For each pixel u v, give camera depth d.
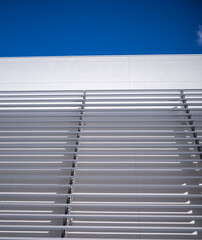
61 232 1.73
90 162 2.29
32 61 3.60
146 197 2.02
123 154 2.29
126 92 3.09
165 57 3.54
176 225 1.84
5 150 2.41
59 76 3.36
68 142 2.49
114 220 1.89
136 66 3.45
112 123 2.70
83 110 2.71
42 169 2.06
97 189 2.09
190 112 2.81
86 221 1.88
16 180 2.16
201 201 1.98
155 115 2.62
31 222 1.89
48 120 2.59
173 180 2.14
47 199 2.03
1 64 3.55
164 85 3.17
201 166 2.24
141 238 1.78
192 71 3.30
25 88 3.22
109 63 3.52
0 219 1.92
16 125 2.70
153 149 2.40
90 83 3.25
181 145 2.29
